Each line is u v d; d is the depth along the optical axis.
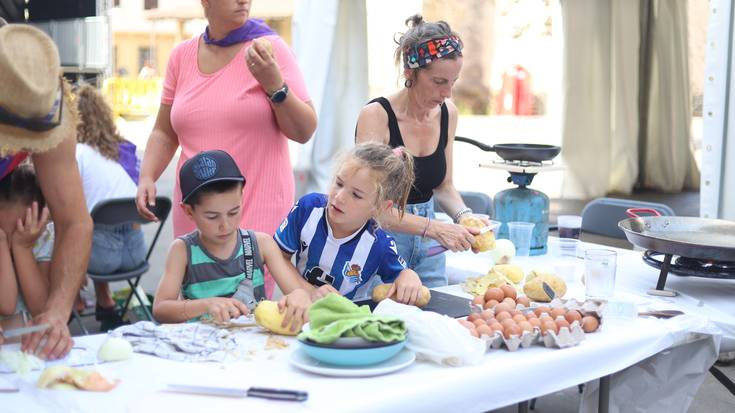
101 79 4.32
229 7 2.37
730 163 3.97
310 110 2.45
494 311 1.80
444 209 2.65
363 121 2.43
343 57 6.27
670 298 2.27
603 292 2.04
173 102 2.56
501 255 2.56
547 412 3.10
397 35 2.55
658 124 9.92
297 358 1.57
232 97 2.41
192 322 1.86
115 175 3.72
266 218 2.46
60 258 1.75
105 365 1.55
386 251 2.15
